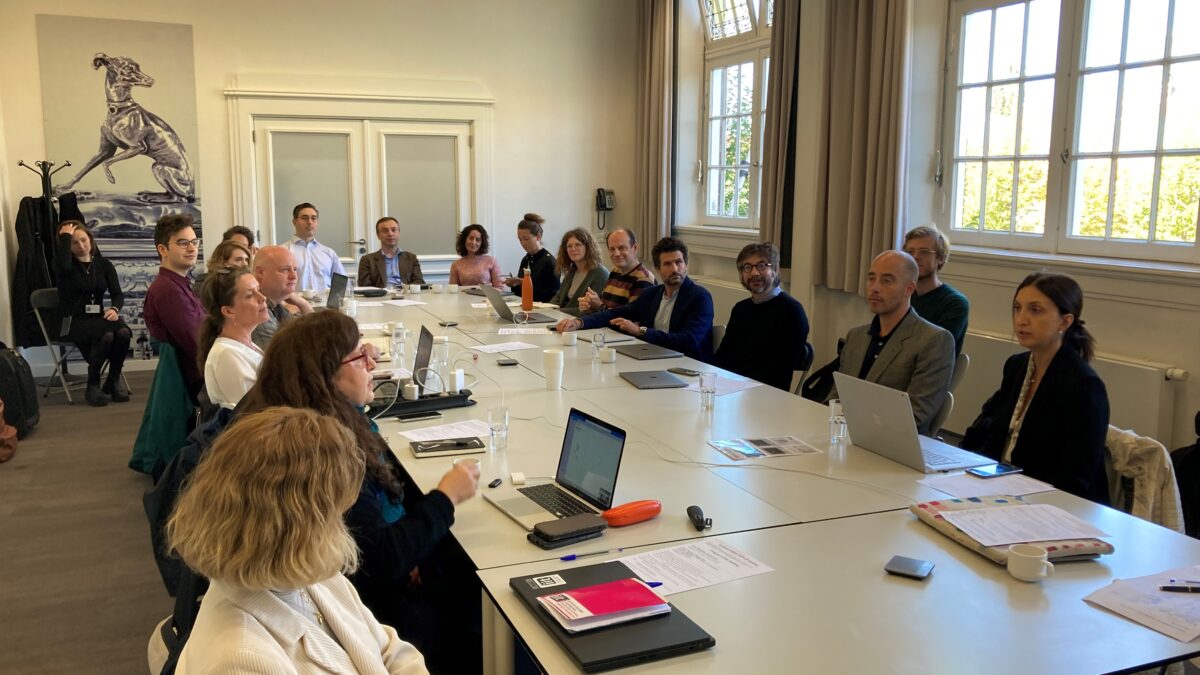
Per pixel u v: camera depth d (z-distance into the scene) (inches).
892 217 197.0
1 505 156.4
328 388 72.5
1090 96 169.0
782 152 234.1
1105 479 96.3
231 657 38.8
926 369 114.7
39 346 246.7
